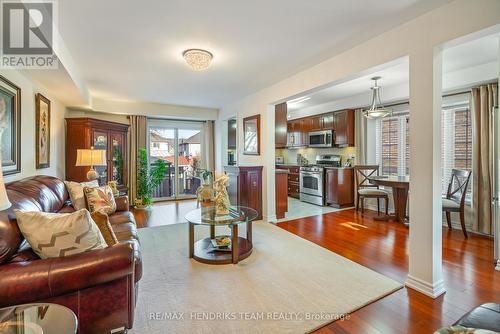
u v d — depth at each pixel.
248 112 5.01
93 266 1.31
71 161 4.27
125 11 2.01
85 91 4.04
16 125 2.53
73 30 2.31
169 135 6.61
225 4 1.94
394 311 1.87
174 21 2.18
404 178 4.28
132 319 1.44
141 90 4.51
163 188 6.59
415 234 2.15
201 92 4.70
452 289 2.16
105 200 3.01
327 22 2.21
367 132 5.36
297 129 6.98
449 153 4.13
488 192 3.51
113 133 4.81
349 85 4.39
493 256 2.81
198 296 2.06
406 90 4.25
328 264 2.64
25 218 1.39
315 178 5.91
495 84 3.40
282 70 3.46
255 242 3.30
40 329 1.01
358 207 5.06
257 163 4.71
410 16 2.11
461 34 1.84
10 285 1.18
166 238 3.49
